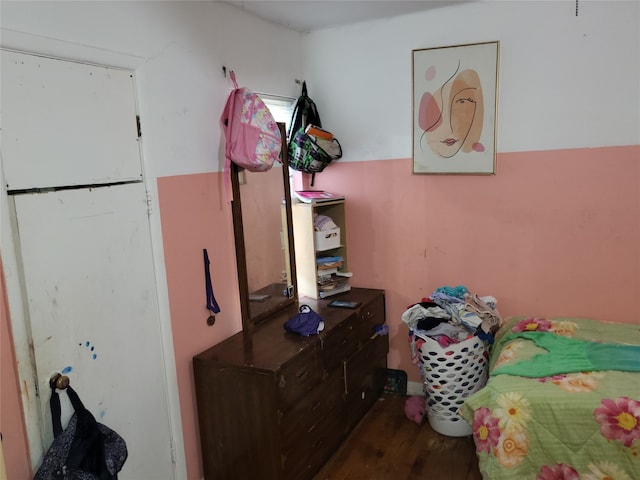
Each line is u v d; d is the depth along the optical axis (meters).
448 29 2.77
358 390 2.80
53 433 1.59
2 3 1.43
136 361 1.94
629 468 1.78
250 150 2.35
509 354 2.33
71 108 1.64
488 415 2.04
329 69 3.14
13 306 1.47
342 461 2.53
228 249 2.46
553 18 2.54
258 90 2.73
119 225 1.84
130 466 1.92
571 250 2.69
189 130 2.19
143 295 1.96
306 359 2.25
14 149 1.47
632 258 2.57
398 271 3.15
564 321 2.57
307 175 3.30
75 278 1.67
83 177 1.69
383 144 3.06
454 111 2.81
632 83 2.45
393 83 2.97
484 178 2.82
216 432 2.21
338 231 3.10
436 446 2.63
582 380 2.00
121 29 1.84
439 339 2.60
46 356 1.58
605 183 2.57
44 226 1.57
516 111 2.69
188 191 2.19
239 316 2.56
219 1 2.38
